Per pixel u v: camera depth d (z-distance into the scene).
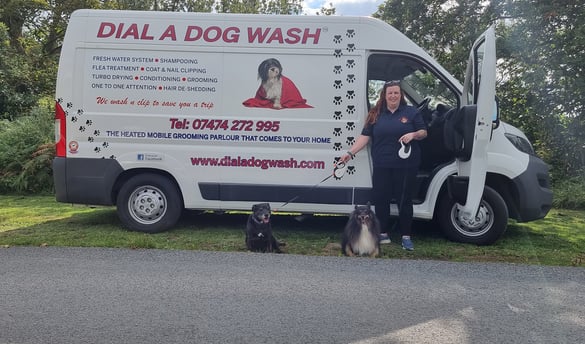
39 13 18.91
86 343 3.38
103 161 6.26
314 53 6.09
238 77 6.15
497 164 5.95
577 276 4.93
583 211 9.30
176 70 6.17
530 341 3.48
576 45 10.23
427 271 5.02
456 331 3.63
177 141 6.24
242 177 6.22
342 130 6.08
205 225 7.07
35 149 10.52
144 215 6.43
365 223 5.49
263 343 3.41
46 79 15.88
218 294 4.30
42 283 4.52
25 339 3.42
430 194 6.04
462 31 12.61
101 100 6.23
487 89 5.20
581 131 10.84
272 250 5.74
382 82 6.60
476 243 6.13
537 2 10.72
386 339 3.49
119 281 4.59
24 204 8.91
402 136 5.51
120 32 6.21
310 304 4.11
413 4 12.96
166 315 3.85
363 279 4.74
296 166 6.15
